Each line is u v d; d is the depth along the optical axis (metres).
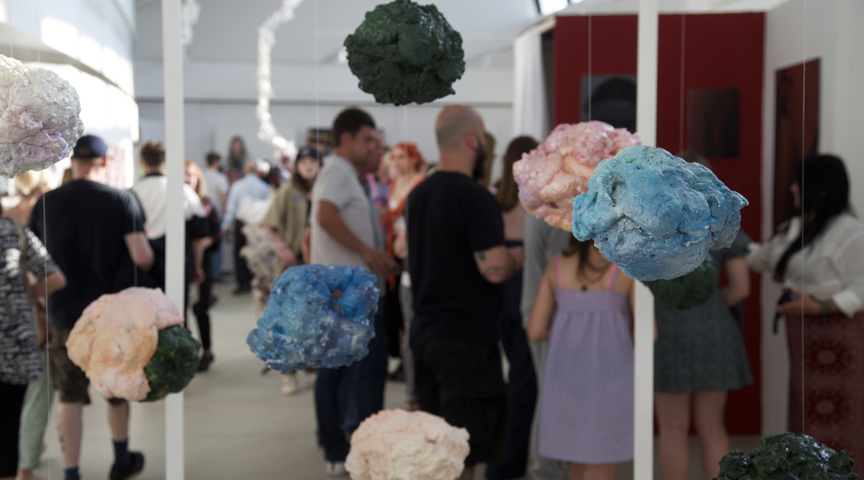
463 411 2.10
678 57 2.98
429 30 1.24
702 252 0.85
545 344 2.61
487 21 4.94
